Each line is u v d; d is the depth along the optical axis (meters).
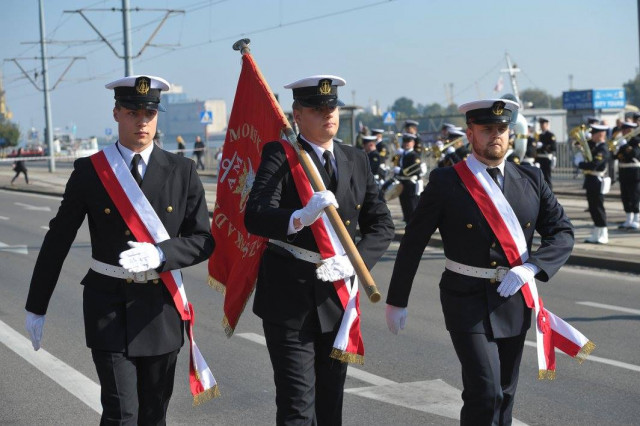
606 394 7.29
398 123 52.75
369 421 6.68
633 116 19.98
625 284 12.40
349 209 5.32
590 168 15.49
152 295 5.09
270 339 5.20
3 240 19.34
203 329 9.98
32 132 97.50
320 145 5.35
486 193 5.32
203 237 5.25
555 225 5.47
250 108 5.67
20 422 6.80
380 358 8.53
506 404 5.39
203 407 7.12
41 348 9.12
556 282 12.62
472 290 5.27
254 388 7.62
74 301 11.70
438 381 7.73
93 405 7.24
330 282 5.18
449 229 5.36
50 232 5.20
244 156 5.75
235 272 5.64
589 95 38.41
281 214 4.89
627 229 17.38
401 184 17.73
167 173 5.23
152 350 5.04
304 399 5.10
